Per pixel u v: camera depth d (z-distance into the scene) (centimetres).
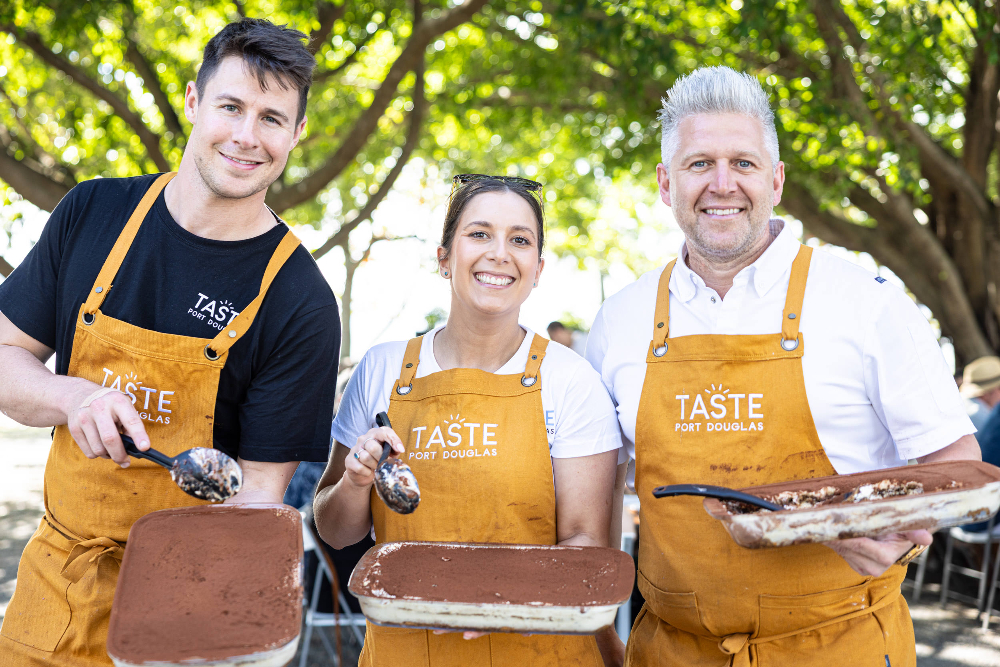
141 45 782
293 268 188
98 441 152
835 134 687
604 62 771
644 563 188
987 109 781
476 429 184
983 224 802
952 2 647
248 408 187
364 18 751
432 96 914
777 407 176
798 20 731
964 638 479
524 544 167
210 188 175
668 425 183
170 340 179
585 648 182
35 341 186
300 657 420
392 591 145
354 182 1241
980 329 804
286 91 175
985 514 141
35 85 840
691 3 727
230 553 147
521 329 200
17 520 756
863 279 181
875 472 161
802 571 171
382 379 197
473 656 175
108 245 183
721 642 173
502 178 187
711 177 177
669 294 194
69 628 173
